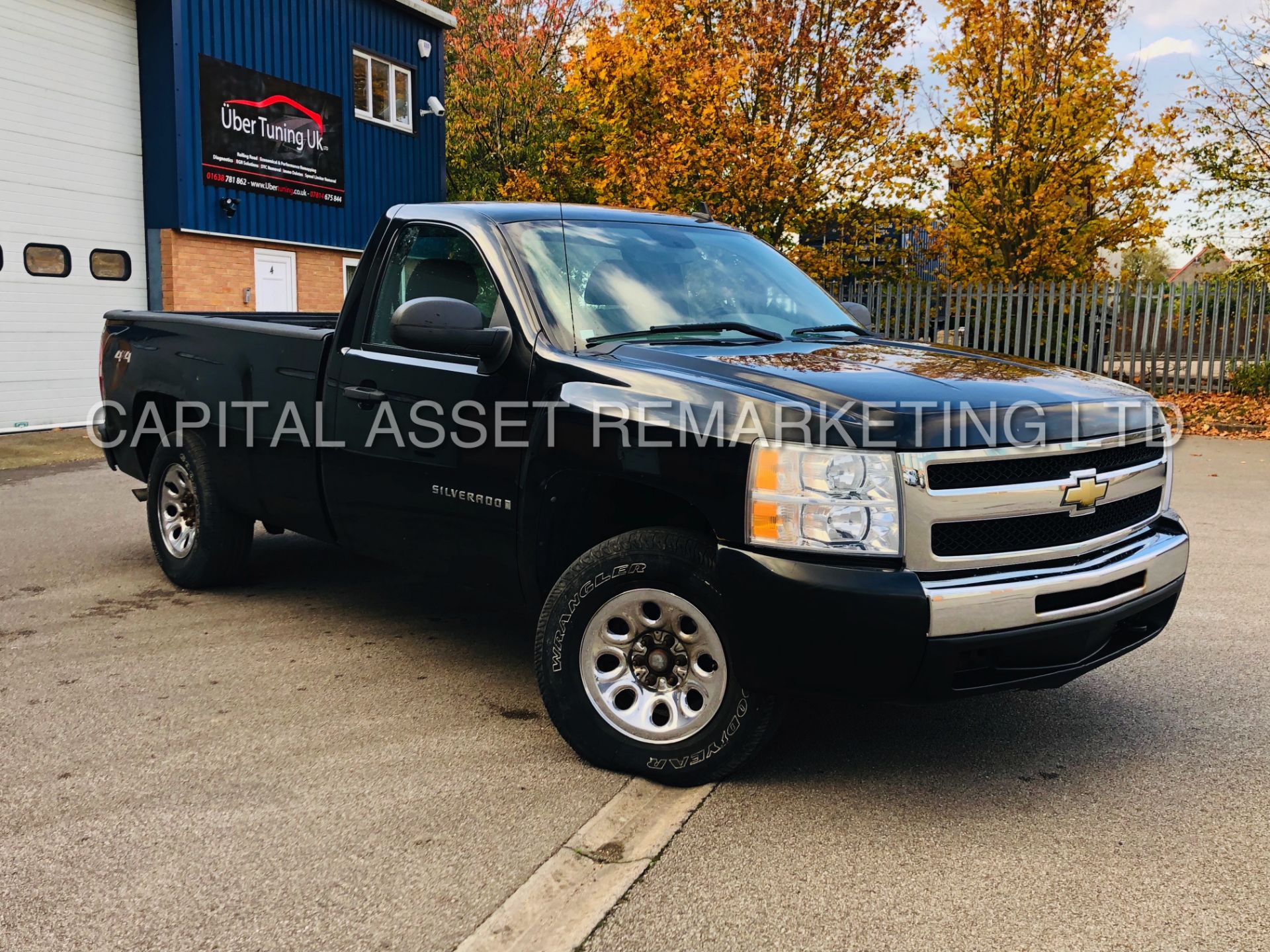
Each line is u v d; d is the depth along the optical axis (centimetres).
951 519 279
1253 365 1702
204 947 232
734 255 440
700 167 1781
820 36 1795
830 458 278
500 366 353
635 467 308
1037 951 233
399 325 343
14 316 1271
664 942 236
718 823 294
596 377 326
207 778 319
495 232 381
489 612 514
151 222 1446
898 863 272
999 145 1781
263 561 614
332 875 263
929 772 330
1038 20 1742
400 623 490
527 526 343
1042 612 286
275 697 391
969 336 1795
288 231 1639
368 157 1828
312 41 1670
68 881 259
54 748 341
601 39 2045
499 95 3050
